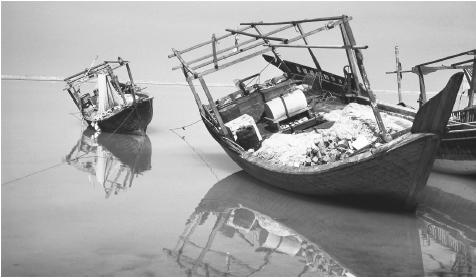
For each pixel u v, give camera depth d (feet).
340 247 28.94
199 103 50.06
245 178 47.16
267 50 44.78
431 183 44.39
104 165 53.21
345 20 38.22
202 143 68.49
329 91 55.88
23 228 31.60
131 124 72.13
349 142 38.27
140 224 33.30
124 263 26.09
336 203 37.01
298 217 34.76
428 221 33.42
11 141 65.87
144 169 51.29
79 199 39.45
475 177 46.03
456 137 42.98
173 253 27.91
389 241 29.81
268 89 51.52
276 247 29.30
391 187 32.30
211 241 30.25
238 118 46.16
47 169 50.29
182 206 38.04
